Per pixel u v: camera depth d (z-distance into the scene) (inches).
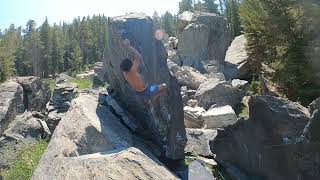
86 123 377.7
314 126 349.4
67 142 367.9
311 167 350.9
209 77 1127.6
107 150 358.3
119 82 440.5
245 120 419.2
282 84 840.3
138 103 421.4
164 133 418.0
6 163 534.0
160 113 412.5
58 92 826.2
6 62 3501.5
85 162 319.6
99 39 5398.6
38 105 909.2
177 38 1443.2
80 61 4630.9
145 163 311.7
